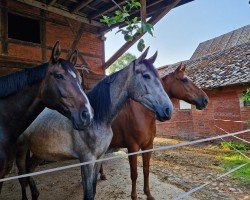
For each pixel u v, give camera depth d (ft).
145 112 12.17
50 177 17.35
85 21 24.81
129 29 7.27
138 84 9.85
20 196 14.21
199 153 29.07
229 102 36.52
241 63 39.27
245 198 14.11
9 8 21.12
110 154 24.21
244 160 23.66
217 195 14.47
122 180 16.37
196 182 16.92
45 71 7.87
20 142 11.95
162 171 19.86
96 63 26.71
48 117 10.93
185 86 15.14
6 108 7.70
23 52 21.85
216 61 48.24
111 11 23.08
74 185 15.75
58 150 10.34
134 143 12.35
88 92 10.36
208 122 40.29
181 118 46.37
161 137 48.52
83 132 9.60
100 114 9.68
